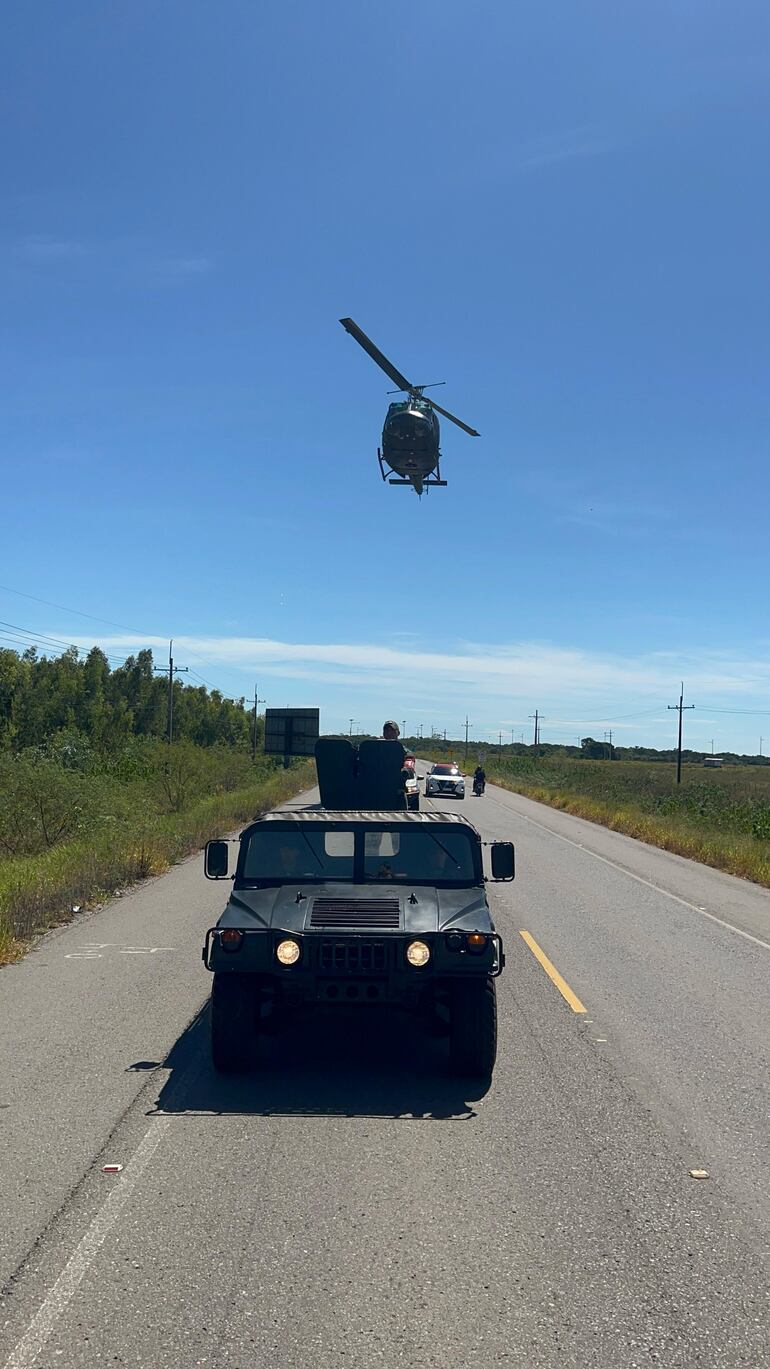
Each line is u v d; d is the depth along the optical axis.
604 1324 3.77
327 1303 3.86
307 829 7.66
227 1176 5.07
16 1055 7.09
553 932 12.99
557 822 34.94
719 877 20.48
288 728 45.38
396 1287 4.00
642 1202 4.90
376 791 9.88
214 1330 3.66
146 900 14.75
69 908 13.55
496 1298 3.93
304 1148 5.50
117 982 9.41
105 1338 3.60
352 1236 4.43
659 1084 6.85
